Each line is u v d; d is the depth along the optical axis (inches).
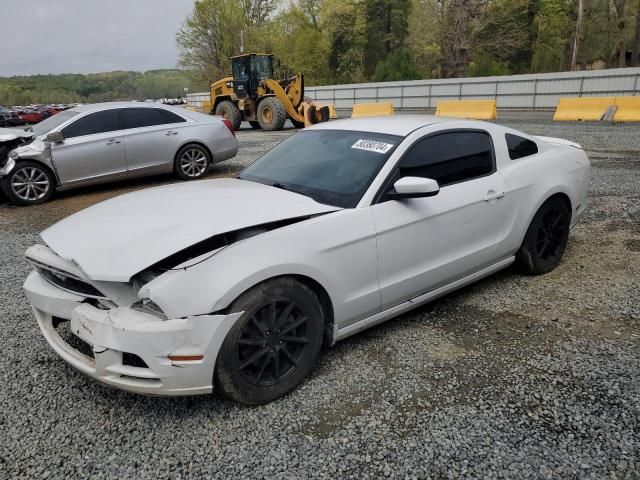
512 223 151.6
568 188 167.8
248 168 154.6
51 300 105.4
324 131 152.6
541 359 118.1
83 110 324.8
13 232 249.3
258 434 94.7
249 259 97.0
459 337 129.9
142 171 341.1
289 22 1925.4
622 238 205.2
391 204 121.3
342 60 1920.5
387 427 95.7
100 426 98.3
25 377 116.6
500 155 152.5
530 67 1775.3
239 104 748.6
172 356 90.5
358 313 117.6
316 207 114.5
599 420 95.9
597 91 885.8
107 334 92.2
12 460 89.6
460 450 89.0
